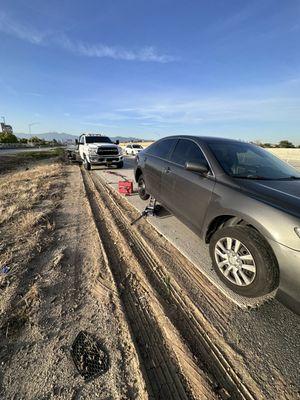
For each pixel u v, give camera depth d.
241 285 2.52
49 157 31.12
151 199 5.29
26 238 3.94
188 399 1.62
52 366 1.79
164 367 1.83
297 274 2.00
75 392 1.62
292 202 2.29
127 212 5.43
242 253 2.52
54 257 3.34
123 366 1.81
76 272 2.99
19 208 5.62
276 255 2.13
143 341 2.05
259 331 2.17
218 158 3.29
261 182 2.85
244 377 1.77
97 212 5.40
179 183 3.81
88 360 1.85
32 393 1.61
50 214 5.19
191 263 3.24
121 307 2.39
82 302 2.47
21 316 2.26
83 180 10.09
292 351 1.98
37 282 2.77
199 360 1.89
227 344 2.04
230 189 2.79
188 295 2.62
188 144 4.04
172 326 2.20
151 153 5.41
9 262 3.19
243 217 2.48
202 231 3.20
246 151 3.72
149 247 3.70
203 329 2.19
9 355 1.88
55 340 2.02
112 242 3.86
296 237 2.01
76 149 18.88
